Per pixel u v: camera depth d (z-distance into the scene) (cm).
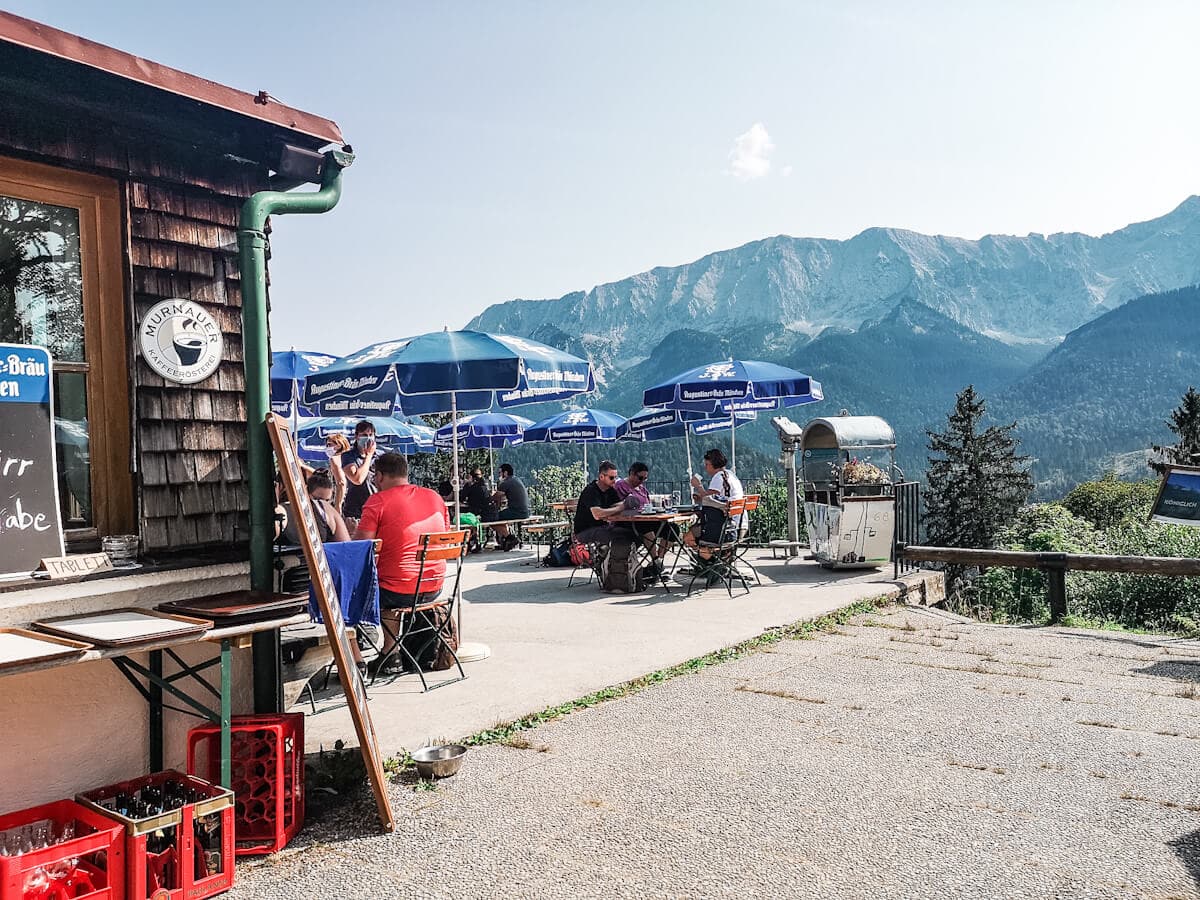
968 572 1227
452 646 634
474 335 808
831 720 513
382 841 357
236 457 439
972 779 418
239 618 350
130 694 389
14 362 356
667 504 1452
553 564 1288
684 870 327
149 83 380
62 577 359
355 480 833
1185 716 520
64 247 395
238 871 335
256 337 414
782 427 1311
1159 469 834
